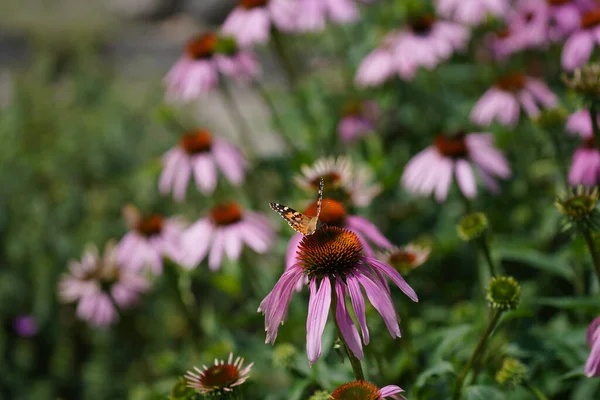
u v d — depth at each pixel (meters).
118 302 1.38
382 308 0.88
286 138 1.36
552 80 1.45
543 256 1.13
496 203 1.35
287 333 1.14
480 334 1.08
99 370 1.59
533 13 1.38
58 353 1.66
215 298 1.56
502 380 0.99
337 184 1.09
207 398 0.93
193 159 1.31
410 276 1.04
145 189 1.82
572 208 0.96
